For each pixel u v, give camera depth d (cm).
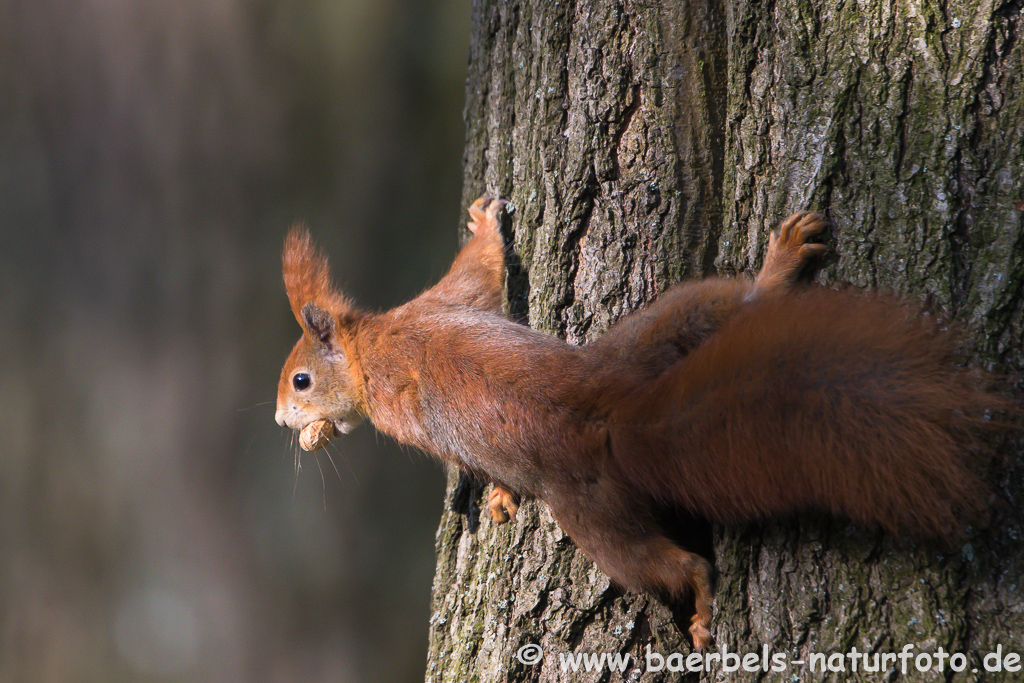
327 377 644
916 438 434
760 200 533
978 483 447
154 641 1184
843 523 476
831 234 504
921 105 490
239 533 1188
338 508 1209
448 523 666
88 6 1182
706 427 481
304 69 1228
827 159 506
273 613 1189
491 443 541
